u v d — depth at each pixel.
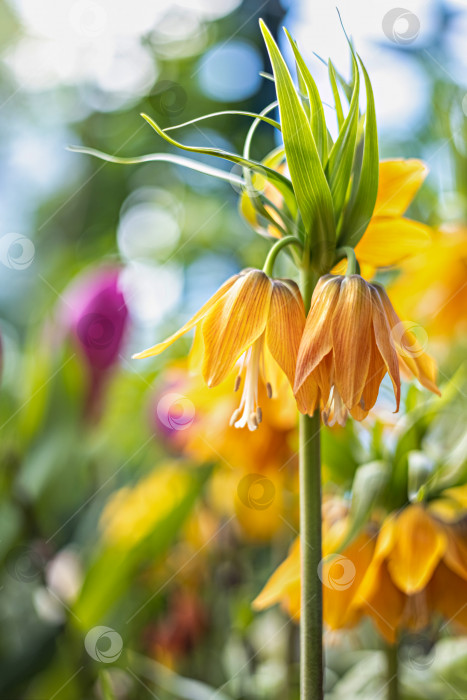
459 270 0.98
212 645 1.01
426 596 0.74
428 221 1.05
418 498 0.70
